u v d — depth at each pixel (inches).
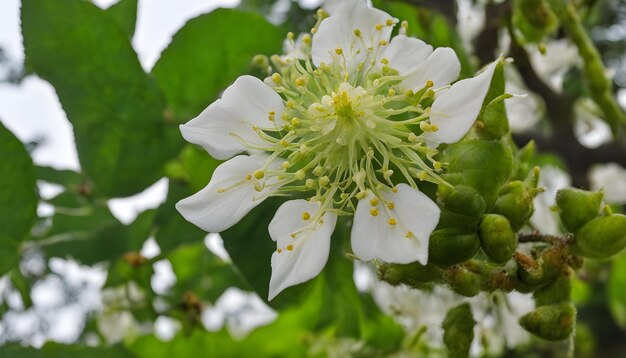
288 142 7.1
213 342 11.1
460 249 6.8
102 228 10.3
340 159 7.2
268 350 11.2
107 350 9.4
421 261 6.5
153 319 10.7
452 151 6.9
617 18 14.5
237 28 9.3
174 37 9.3
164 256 10.0
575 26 9.5
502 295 8.8
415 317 10.0
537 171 7.5
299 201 7.1
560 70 11.6
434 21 9.2
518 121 11.6
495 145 6.9
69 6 8.8
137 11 9.5
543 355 12.5
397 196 6.8
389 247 6.7
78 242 10.2
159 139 9.1
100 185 9.1
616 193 12.5
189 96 9.3
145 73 9.1
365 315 10.5
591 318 18.4
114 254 10.2
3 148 9.1
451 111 6.8
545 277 7.2
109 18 8.9
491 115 7.1
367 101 7.1
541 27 9.5
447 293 9.6
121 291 10.8
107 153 9.1
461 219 6.8
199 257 11.0
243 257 8.4
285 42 9.1
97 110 9.0
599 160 11.7
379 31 7.4
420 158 7.0
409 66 7.2
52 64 8.9
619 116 9.8
